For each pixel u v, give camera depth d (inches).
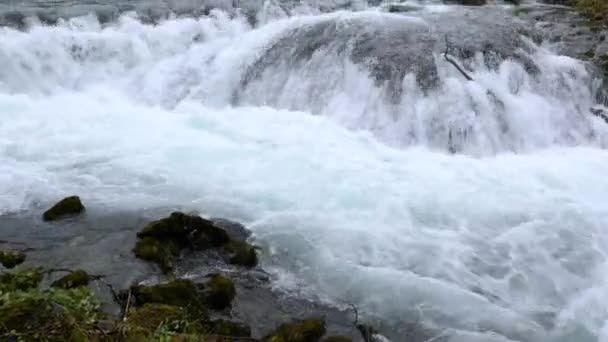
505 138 480.4
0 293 249.0
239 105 535.8
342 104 502.9
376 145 461.7
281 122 490.3
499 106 490.0
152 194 377.4
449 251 334.0
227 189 384.8
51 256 313.7
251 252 319.3
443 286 307.3
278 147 441.1
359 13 624.4
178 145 439.5
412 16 635.5
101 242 327.6
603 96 545.3
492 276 318.7
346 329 277.9
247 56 557.0
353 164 422.3
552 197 393.4
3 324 232.5
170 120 489.4
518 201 385.7
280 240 337.1
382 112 487.2
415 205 373.1
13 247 319.9
